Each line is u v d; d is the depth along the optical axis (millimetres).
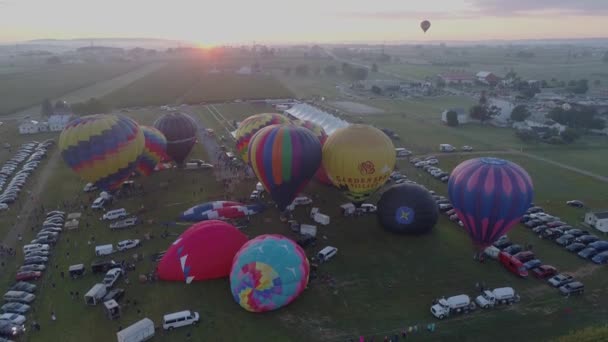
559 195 64688
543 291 41625
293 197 55594
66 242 50250
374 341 34688
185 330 35906
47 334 35406
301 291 40062
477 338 35344
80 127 56594
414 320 37375
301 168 52312
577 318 37875
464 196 44000
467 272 44594
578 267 45562
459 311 38219
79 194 64438
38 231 53062
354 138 52938
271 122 69000
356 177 52875
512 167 43781
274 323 36844
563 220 56156
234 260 40875
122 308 38531
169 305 39062
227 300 39844
